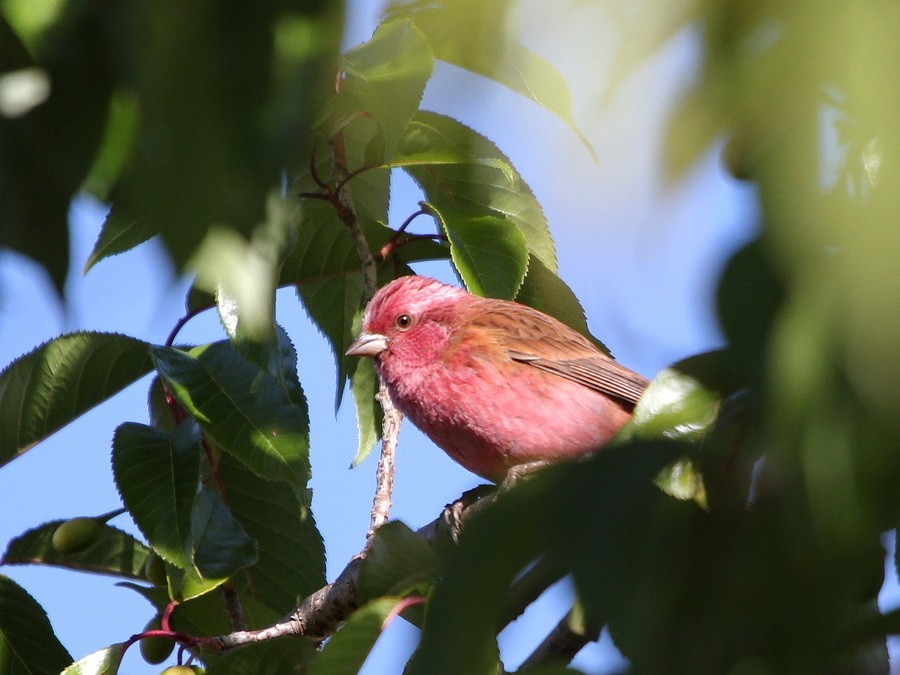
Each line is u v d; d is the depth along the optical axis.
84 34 2.79
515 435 11.86
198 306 9.17
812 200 2.23
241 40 2.50
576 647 6.77
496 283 9.26
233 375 8.75
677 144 2.12
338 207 9.50
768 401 2.39
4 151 2.86
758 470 2.87
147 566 9.09
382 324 12.07
